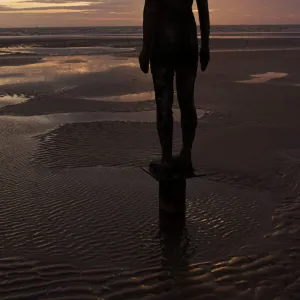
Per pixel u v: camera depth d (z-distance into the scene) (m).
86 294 4.40
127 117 13.85
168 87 5.52
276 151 9.78
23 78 24.91
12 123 12.87
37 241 5.48
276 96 17.56
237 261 5.04
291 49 48.53
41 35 119.00
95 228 5.84
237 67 30.05
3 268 4.85
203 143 10.53
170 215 5.98
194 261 5.03
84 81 23.47
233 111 14.56
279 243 5.48
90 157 9.22
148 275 4.74
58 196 6.98
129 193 7.12
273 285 4.57
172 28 5.29
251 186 7.57
